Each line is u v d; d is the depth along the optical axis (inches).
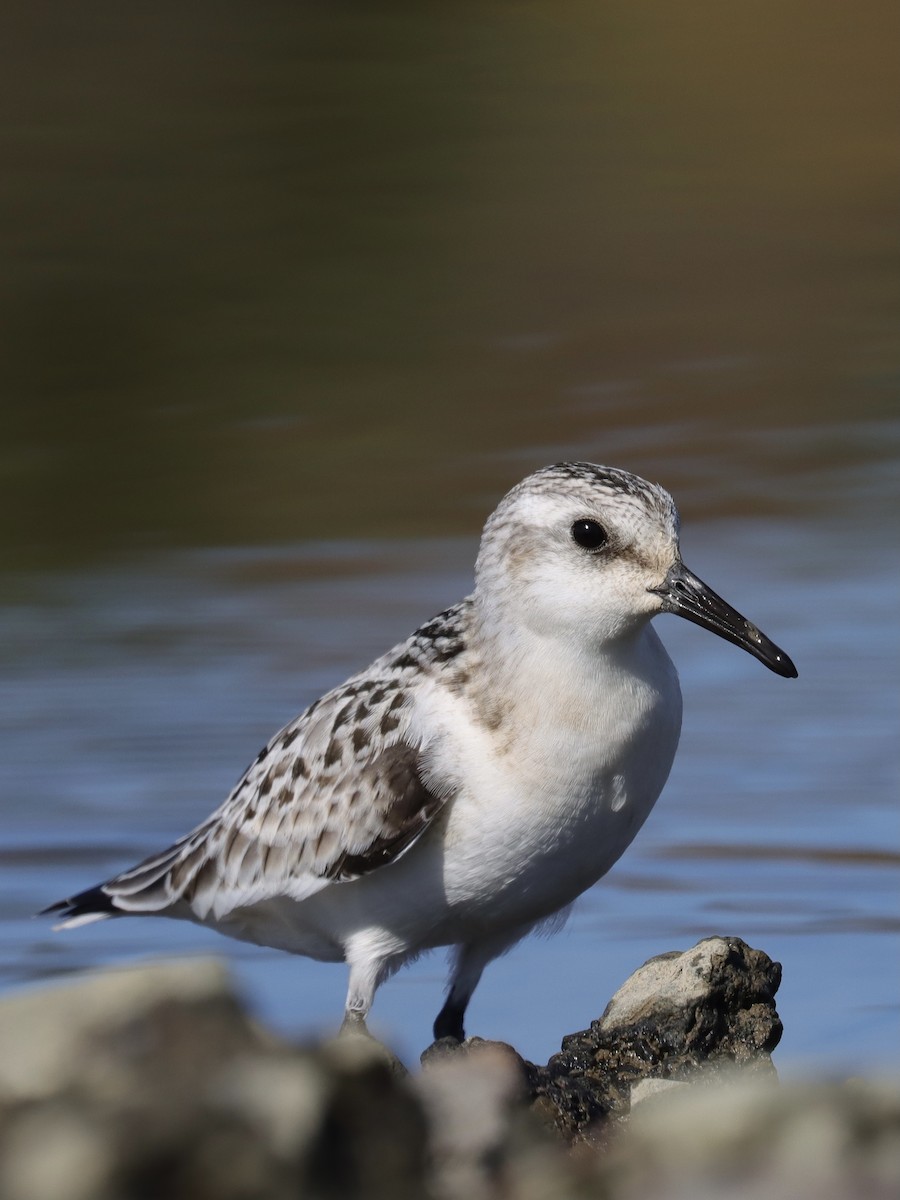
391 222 1186.6
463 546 770.8
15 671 644.1
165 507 839.1
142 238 1172.5
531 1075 338.0
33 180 1252.5
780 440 866.1
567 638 383.2
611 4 1475.1
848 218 1158.3
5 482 879.1
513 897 392.2
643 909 472.4
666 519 387.9
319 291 1101.1
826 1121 282.8
